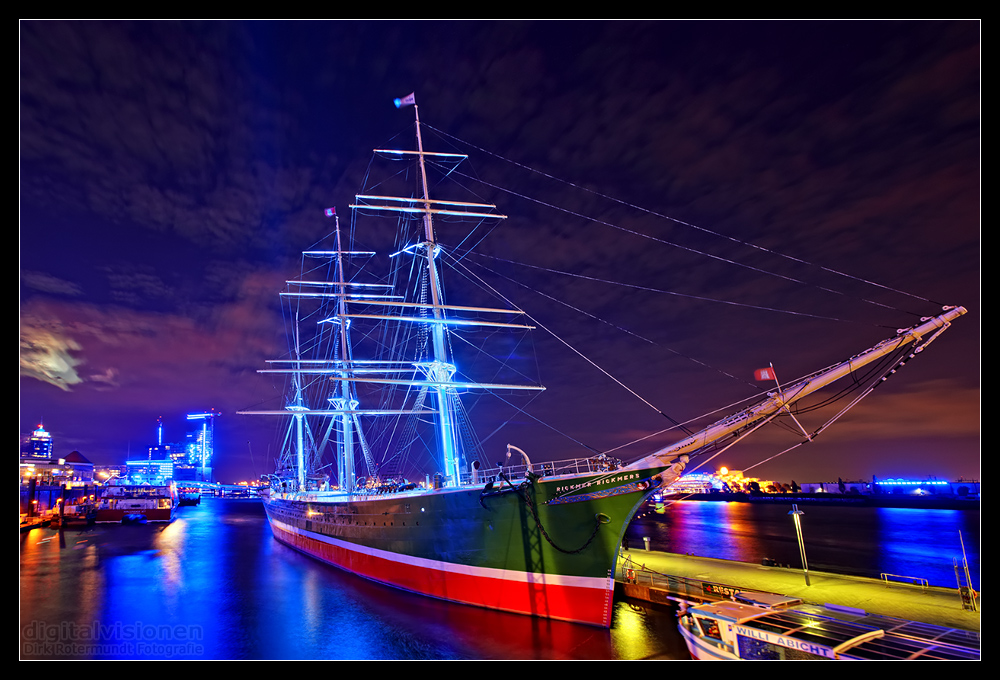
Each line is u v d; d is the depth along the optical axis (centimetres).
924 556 5062
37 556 5462
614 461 2462
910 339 2195
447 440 3606
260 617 2894
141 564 4838
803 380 2294
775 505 14450
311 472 7000
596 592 2339
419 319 3778
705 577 2838
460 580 2816
